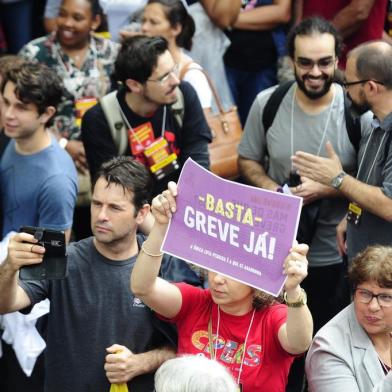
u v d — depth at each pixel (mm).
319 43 14727
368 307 11273
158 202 10297
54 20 20766
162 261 11977
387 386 10367
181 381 8336
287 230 9766
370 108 14070
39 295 11469
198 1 20156
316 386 11594
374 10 20547
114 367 11188
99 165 15320
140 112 15172
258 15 20297
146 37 14938
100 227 11359
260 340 10727
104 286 11484
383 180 14133
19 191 13930
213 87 18047
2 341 14258
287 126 15547
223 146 17672
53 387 11570
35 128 13867
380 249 11477
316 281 15906
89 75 18422
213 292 10641
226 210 10047
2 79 13945
